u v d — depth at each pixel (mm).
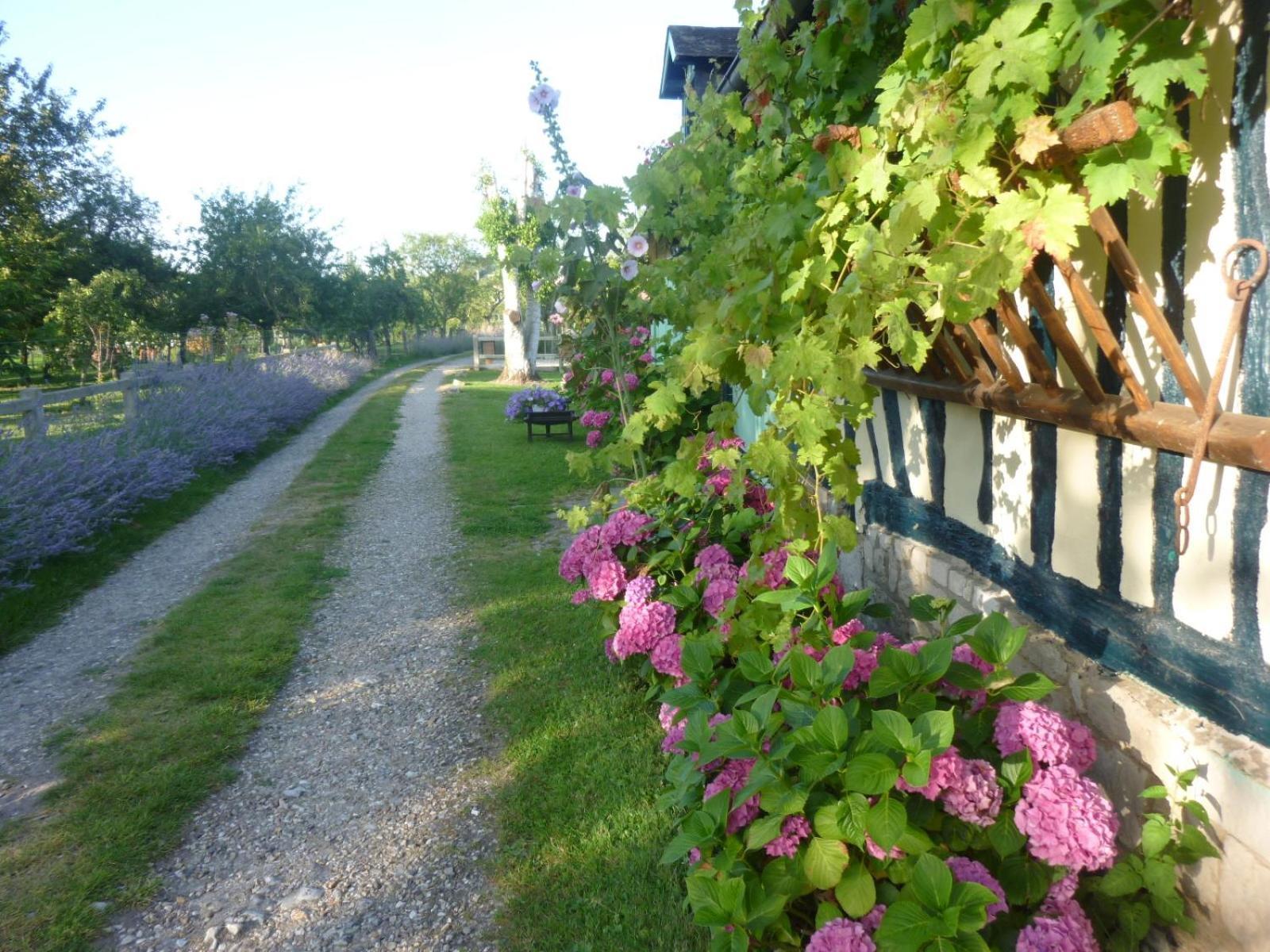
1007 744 2125
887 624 4012
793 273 2375
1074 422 2309
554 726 3986
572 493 9617
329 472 11508
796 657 2379
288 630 5496
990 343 2621
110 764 3830
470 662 4891
